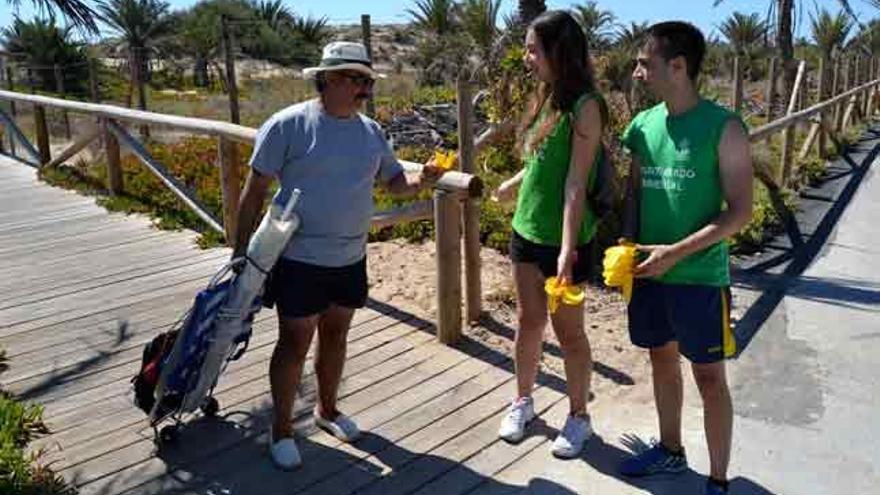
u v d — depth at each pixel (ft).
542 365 13.75
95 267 19.24
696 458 11.00
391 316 15.89
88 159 36.63
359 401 12.56
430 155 33.58
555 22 9.29
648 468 10.48
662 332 9.64
